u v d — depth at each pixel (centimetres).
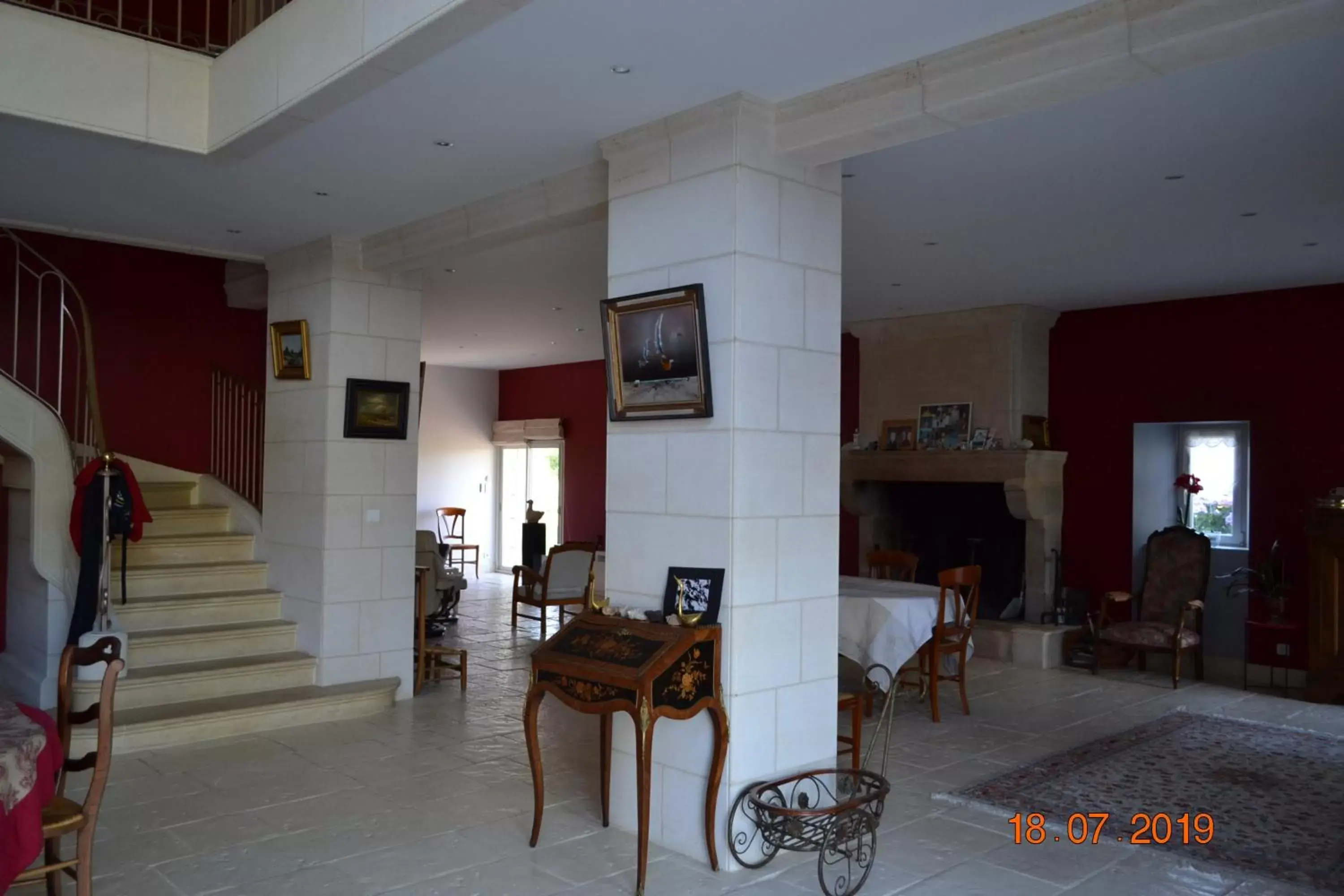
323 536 659
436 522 1488
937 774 527
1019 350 874
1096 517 879
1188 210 559
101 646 365
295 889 373
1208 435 854
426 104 418
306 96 411
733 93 401
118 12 537
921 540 987
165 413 847
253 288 827
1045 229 604
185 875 386
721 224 405
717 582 399
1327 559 709
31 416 621
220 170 516
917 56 368
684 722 412
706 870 392
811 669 428
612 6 326
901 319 942
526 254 707
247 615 693
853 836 374
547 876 386
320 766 533
